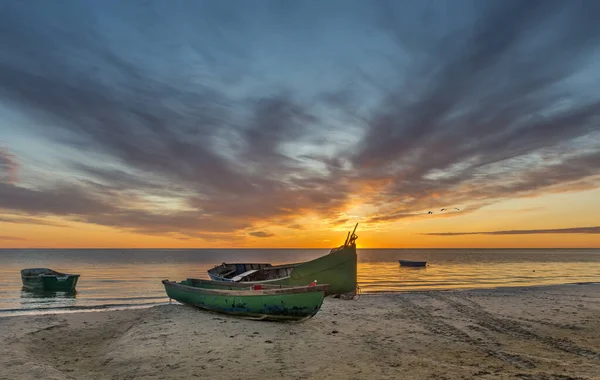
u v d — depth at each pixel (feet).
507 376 23.59
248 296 42.60
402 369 25.46
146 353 29.60
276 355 29.09
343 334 36.65
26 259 359.25
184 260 346.54
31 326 42.45
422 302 58.80
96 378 24.30
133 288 106.32
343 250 57.06
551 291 77.05
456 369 25.31
